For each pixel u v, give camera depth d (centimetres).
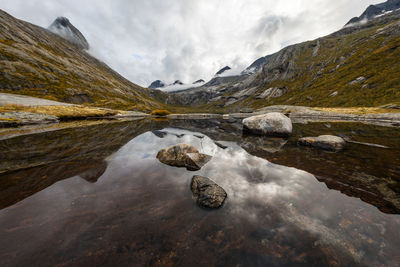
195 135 1495
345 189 480
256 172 620
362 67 10012
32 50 11306
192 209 396
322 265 258
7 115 2395
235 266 261
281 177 572
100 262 259
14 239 287
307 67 17488
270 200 432
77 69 13188
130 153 868
